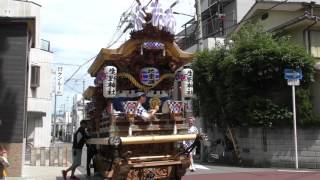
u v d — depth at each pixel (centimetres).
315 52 2355
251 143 2102
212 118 2397
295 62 1947
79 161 1505
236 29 2888
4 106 1505
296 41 2383
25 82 1530
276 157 1970
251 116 1997
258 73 1991
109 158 1212
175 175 1149
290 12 2708
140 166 1088
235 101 2098
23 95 1521
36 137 3625
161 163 1113
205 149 2397
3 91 1509
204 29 3950
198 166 1997
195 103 2531
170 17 1125
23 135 1522
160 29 1124
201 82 2409
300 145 1919
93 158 1519
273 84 2014
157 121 1123
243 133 2170
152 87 1180
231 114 2139
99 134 1284
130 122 1085
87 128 1513
